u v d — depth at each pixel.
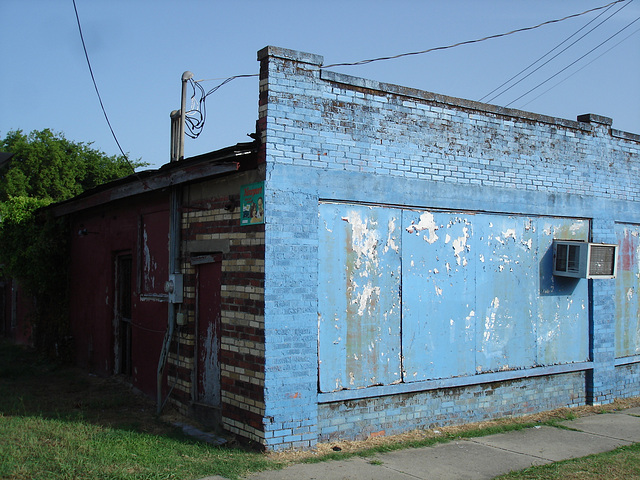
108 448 6.54
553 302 9.45
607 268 9.35
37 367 12.27
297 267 6.91
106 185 9.74
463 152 8.45
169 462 6.19
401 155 7.82
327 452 6.82
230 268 7.36
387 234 7.70
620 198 10.51
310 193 7.04
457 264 8.34
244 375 7.00
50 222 12.98
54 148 30.48
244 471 6.02
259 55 6.95
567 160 9.73
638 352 10.80
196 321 8.30
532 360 9.11
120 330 11.05
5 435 6.87
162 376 8.57
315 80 7.15
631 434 8.10
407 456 6.81
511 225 8.99
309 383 6.92
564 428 8.36
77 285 12.66
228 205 7.38
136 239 10.15
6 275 14.91
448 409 8.18
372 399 7.46
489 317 8.64
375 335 7.52
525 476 6.15
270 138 6.79
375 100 7.63
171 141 11.98
